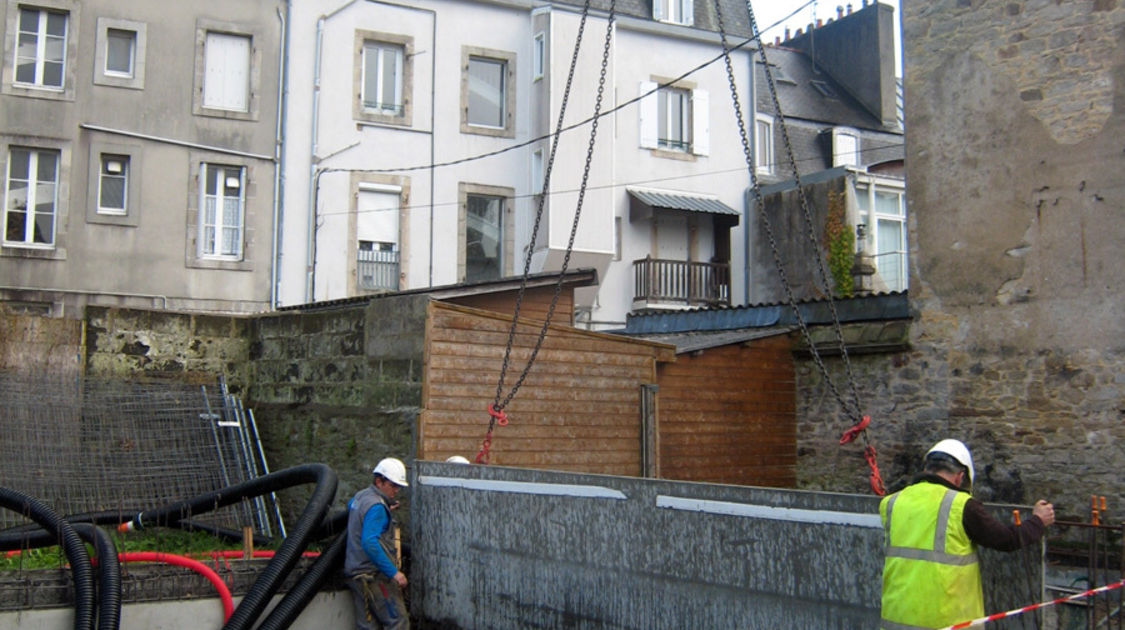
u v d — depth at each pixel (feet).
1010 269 36.04
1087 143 34.35
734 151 79.00
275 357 38.88
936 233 38.29
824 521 17.60
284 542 24.73
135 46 61.57
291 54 65.16
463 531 25.25
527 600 23.26
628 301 73.72
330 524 26.61
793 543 18.10
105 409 34.22
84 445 33.37
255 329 40.63
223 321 41.09
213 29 63.31
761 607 18.54
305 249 64.64
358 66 67.15
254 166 63.77
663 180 75.72
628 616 20.95
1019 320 35.70
